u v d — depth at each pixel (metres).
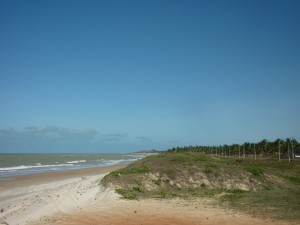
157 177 33.78
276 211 21.56
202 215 20.67
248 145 132.38
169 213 21.33
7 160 139.25
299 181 37.75
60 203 25.25
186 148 147.88
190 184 33.47
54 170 75.12
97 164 110.12
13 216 22.44
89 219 19.94
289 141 101.12
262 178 35.59
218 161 44.94
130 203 24.69
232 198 27.22
